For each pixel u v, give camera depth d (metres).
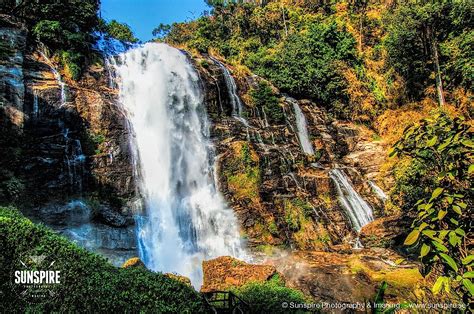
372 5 38.75
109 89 16.03
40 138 12.60
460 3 24.03
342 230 17.70
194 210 15.46
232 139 18.97
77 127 13.67
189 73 19.89
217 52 30.75
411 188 13.02
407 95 26.48
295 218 16.95
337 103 27.03
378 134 25.45
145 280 4.97
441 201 2.48
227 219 15.70
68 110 13.57
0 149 11.47
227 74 22.56
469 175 2.51
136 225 13.24
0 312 4.10
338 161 23.44
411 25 24.73
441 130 2.72
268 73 27.81
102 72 16.30
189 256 13.94
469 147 2.56
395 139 23.50
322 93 27.12
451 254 2.41
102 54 17.27
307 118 25.09
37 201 11.66
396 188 14.70
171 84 18.48
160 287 4.96
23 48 13.86
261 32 37.31
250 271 9.57
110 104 14.93
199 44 27.73
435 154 2.80
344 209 19.08
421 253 2.28
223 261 10.08
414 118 23.81
